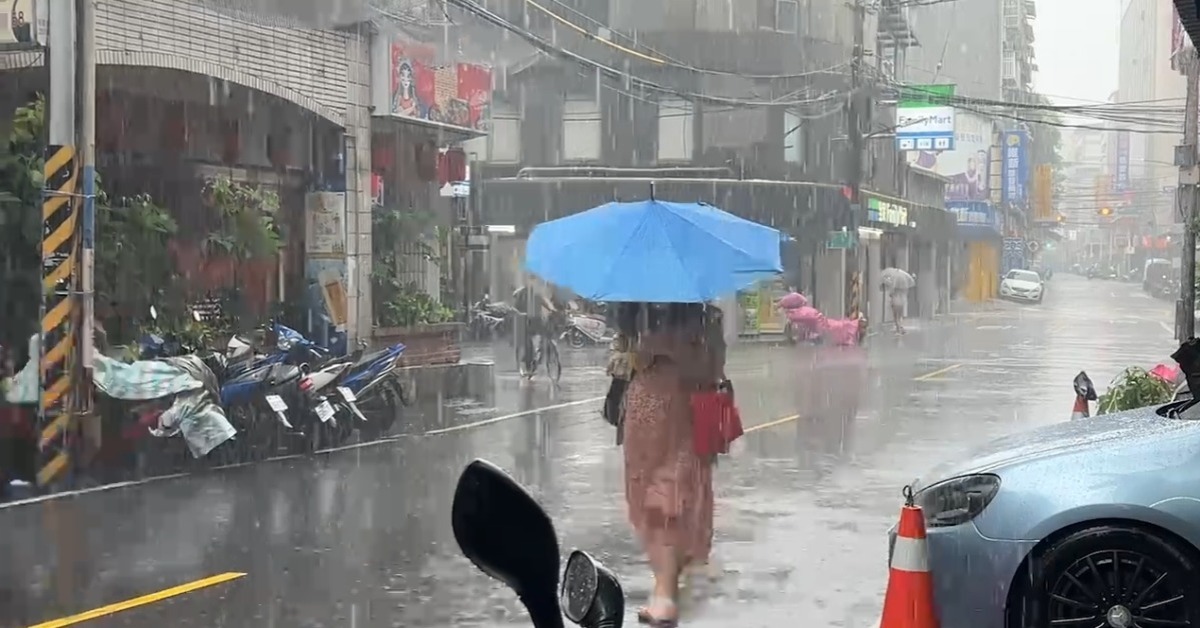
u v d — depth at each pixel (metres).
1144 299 66.56
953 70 62.03
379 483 11.09
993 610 5.16
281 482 11.16
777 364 24.86
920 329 38.44
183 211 17.05
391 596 7.06
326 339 18.44
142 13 14.48
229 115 17.81
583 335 30.59
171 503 10.09
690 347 6.80
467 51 22.47
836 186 32.88
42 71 13.37
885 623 5.27
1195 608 4.93
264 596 7.06
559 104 33.78
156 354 12.69
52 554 8.16
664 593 6.58
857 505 9.76
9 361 11.73
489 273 33.28
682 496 6.69
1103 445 5.27
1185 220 26.28
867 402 17.47
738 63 32.34
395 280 20.61
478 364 20.36
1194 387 6.28
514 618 6.61
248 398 12.55
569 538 8.58
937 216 48.00
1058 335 34.47
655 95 32.44
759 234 7.12
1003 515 5.17
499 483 2.78
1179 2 8.77
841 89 33.09
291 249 18.77
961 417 15.60
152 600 6.97
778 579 7.41
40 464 10.73
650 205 6.97
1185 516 4.92
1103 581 5.05
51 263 10.91
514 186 33.16
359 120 18.86
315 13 17.53
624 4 32.66
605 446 13.42
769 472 11.34
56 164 10.88
